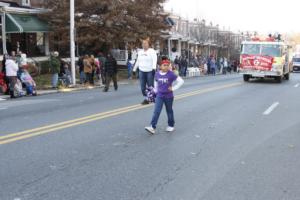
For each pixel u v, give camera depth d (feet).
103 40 106.32
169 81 33.09
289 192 20.07
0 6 94.79
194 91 69.26
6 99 59.82
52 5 108.37
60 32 106.83
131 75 107.55
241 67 100.73
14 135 31.58
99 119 39.24
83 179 21.48
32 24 102.78
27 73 65.87
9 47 101.40
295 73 173.47
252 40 100.32
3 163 24.09
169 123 34.17
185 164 24.54
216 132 34.09
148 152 27.20
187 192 19.83
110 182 21.09
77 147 28.12
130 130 34.22
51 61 76.84
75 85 81.76
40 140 30.04
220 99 57.72
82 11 108.58
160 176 22.20
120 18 106.83
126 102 52.90
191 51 228.22
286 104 53.06
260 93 67.92
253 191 20.12
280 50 98.12
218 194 19.63
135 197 19.07
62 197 18.93
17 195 19.11
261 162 25.23
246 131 34.73
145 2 114.93
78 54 113.91
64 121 37.99
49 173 22.39
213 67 156.87
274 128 36.22
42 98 59.93
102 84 87.76
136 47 112.57
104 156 25.98
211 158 25.99
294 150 28.32
